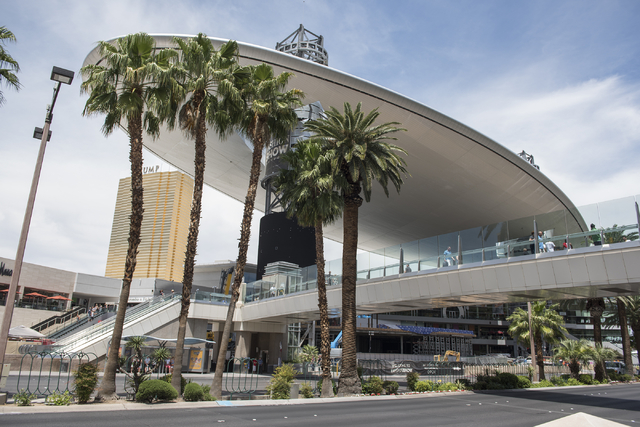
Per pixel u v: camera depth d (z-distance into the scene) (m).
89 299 64.12
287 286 34.91
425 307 28.39
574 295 22.38
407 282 25.28
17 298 48.28
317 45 60.44
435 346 79.12
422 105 38.66
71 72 14.47
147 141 57.22
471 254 22.78
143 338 22.72
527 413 15.70
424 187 49.50
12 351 33.06
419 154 43.66
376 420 12.93
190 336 36.09
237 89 20.27
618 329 98.81
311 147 23.16
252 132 20.81
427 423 12.60
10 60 15.00
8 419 10.77
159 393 15.22
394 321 84.62
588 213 19.00
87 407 13.42
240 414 13.47
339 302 28.77
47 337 37.19
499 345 91.56
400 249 26.44
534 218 20.72
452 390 24.86
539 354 33.16
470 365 35.66
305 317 36.31
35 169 14.38
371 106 39.84
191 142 54.12
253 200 19.91
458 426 12.18
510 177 44.81
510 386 27.72
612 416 15.45
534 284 20.22
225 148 54.56
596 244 18.52
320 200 22.06
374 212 60.34
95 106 17.05
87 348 28.97
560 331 33.75
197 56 18.80
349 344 21.84
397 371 35.59
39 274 53.16
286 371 20.34
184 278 17.66
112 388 15.25
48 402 13.86
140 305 36.31
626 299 39.44
